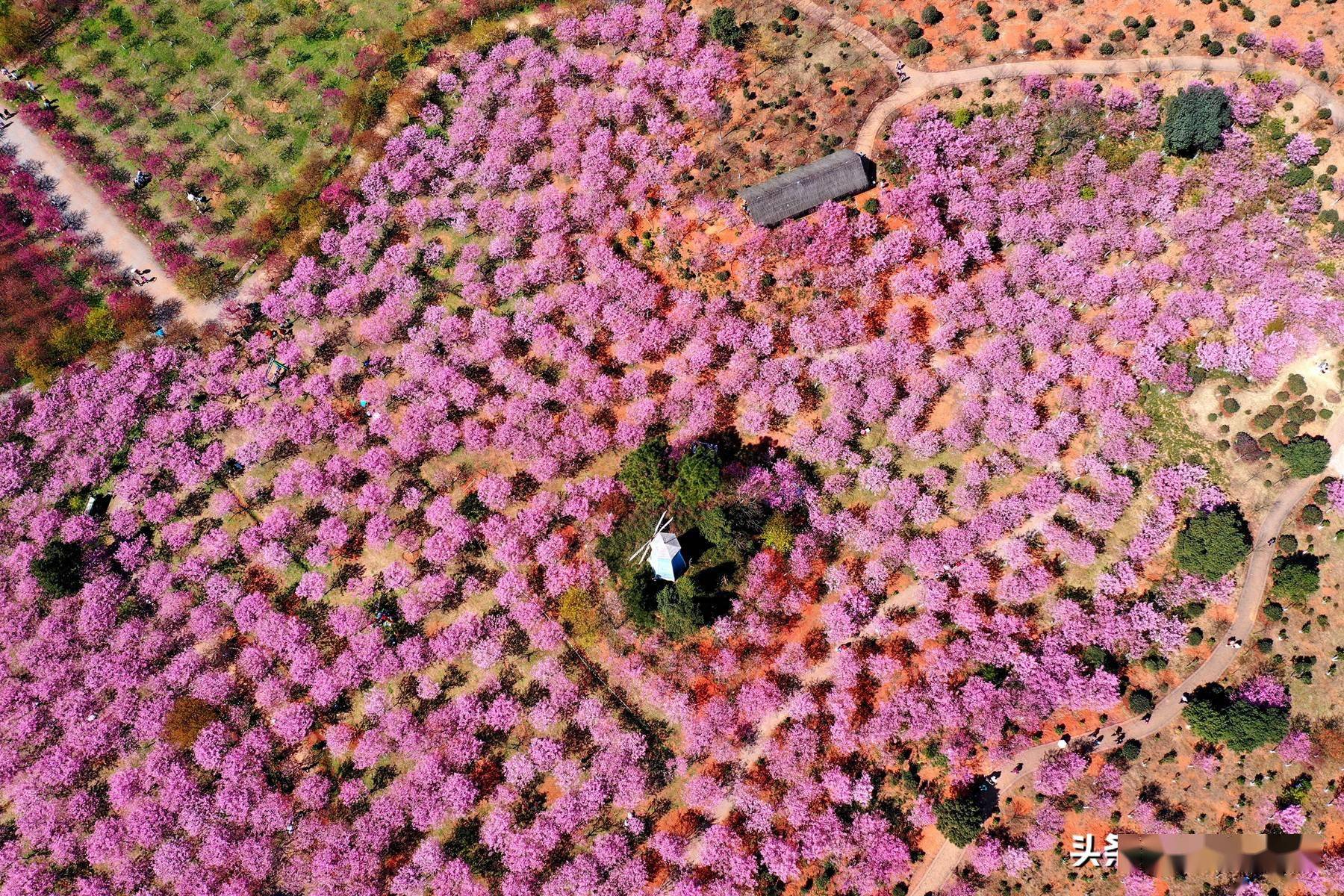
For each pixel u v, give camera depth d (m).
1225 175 70.38
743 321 70.88
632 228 74.88
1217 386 67.88
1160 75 74.50
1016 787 62.59
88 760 65.12
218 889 62.31
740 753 63.94
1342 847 60.06
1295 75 73.12
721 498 66.56
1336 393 66.62
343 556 69.06
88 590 67.75
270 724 65.75
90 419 71.44
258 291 75.44
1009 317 69.06
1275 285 67.75
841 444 68.06
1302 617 63.62
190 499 70.81
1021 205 71.75
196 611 67.19
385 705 65.50
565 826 62.09
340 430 70.50
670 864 62.25
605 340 72.25
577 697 65.00
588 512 67.50
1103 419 67.00
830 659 65.00
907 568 66.44
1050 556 65.94
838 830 61.09
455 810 62.84
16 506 69.94
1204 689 63.09
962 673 64.06
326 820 63.50
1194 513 65.31
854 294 71.38
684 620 62.12
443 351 72.69
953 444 67.31
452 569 68.12
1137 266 70.31
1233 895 60.03
